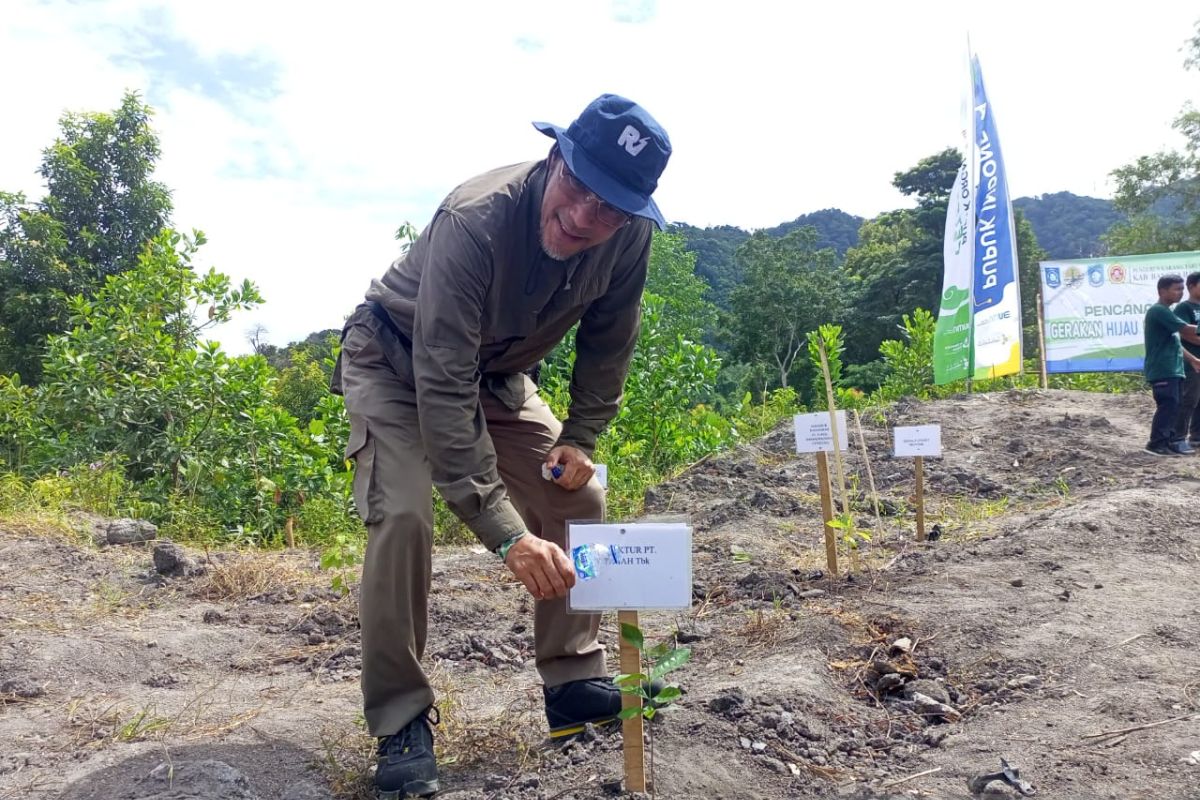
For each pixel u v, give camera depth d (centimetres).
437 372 219
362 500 233
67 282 1711
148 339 850
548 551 213
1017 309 1138
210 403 796
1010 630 338
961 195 1188
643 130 213
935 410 1034
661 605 210
